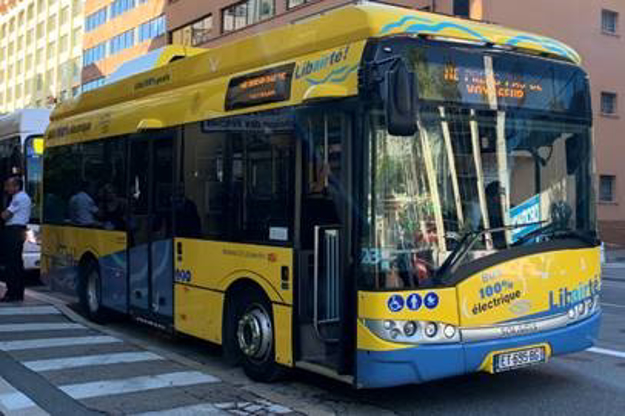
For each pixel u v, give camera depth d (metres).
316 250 6.02
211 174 7.43
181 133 7.98
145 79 9.09
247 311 6.98
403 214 5.59
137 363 7.75
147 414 5.94
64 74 78.12
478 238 5.82
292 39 6.59
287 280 6.36
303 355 6.29
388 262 5.51
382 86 5.51
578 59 6.73
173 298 8.05
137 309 8.85
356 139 5.61
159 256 8.34
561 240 6.25
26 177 14.12
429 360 5.53
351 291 5.67
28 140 14.21
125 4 59.56
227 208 7.16
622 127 33.22
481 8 27.44
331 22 6.16
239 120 7.06
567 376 7.27
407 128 5.23
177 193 8.01
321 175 6.02
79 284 10.55
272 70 6.70
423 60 5.75
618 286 17.48
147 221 8.61
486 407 6.18
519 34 6.40
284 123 6.47
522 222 6.07
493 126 6.03
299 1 34.84
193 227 7.71
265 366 6.77
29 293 13.38
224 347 7.22
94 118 10.16
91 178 10.16
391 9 5.95
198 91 7.79
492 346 5.77
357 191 5.57
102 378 7.08
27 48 91.69
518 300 5.94
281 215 6.46
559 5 30.44
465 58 5.95
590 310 6.46
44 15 85.88
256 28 38.12
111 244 9.51
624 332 10.02
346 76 5.80
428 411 6.06
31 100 89.38
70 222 10.82
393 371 5.45
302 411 6.01
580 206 6.50
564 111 6.48
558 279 6.19
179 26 47.28
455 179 5.80
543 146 6.30
